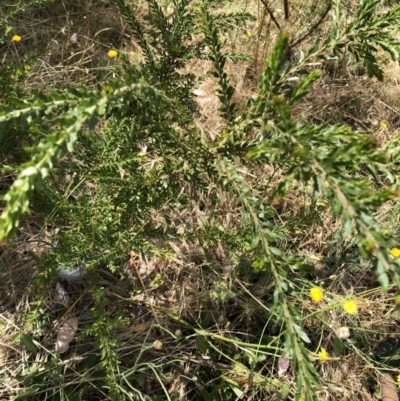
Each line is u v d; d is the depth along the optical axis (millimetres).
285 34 959
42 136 1499
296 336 884
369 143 819
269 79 1037
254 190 1852
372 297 1914
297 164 904
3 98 1566
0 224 733
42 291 1441
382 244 760
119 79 1067
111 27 2631
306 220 1682
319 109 2463
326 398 1690
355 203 776
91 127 874
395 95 2545
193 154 1275
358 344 1814
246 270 1836
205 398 1657
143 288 1743
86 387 1604
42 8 2615
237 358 1726
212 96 2428
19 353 1682
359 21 1181
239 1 2795
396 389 1718
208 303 1795
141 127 1198
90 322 1757
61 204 1438
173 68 1612
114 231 1431
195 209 1943
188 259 1893
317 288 1639
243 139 1302
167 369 1707
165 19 1605
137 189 1366
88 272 1566
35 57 1696
